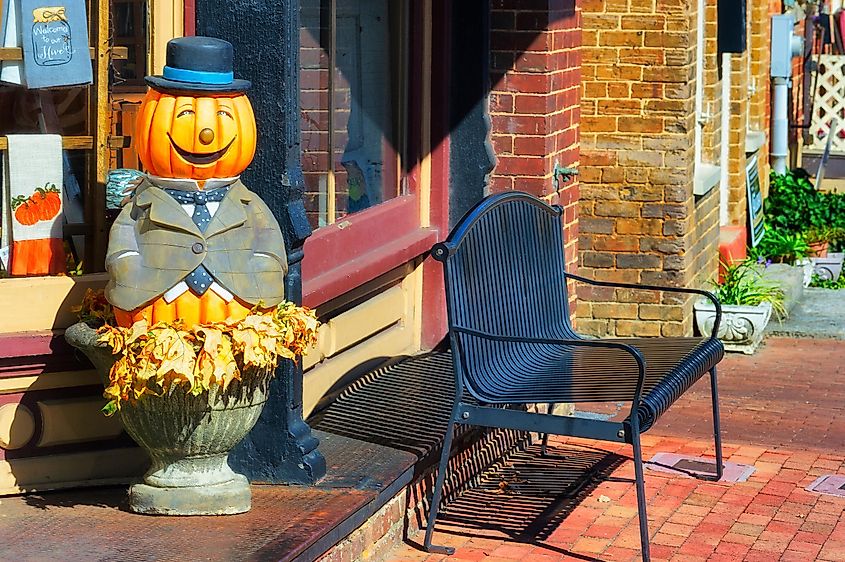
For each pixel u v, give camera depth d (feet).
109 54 17.21
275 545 15.55
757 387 30.55
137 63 17.61
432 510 19.40
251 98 17.19
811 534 20.70
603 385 19.47
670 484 22.94
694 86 33.45
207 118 15.53
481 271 20.56
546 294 22.76
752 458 24.57
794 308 38.68
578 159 28.25
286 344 16.24
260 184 17.26
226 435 16.28
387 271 23.31
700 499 22.21
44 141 16.98
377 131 23.91
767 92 49.44
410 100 24.91
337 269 21.90
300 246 17.49
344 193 22.82
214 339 15.35
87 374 17.25
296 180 17.31
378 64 23.77
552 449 24.84
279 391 17.66
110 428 17.56
